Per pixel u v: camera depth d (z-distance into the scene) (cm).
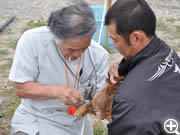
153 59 197
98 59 297
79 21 230
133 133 178
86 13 235
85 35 234
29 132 286
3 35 846
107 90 248
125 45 201
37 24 946
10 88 573
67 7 240
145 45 200
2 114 497
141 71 193
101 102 252
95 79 306
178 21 1021
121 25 193
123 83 194
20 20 975
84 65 292
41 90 272
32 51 273
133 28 191
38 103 295
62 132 298
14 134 291
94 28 239
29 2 1157
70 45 241
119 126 185
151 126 175
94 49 293
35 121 295
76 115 277
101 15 728
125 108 182
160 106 180
